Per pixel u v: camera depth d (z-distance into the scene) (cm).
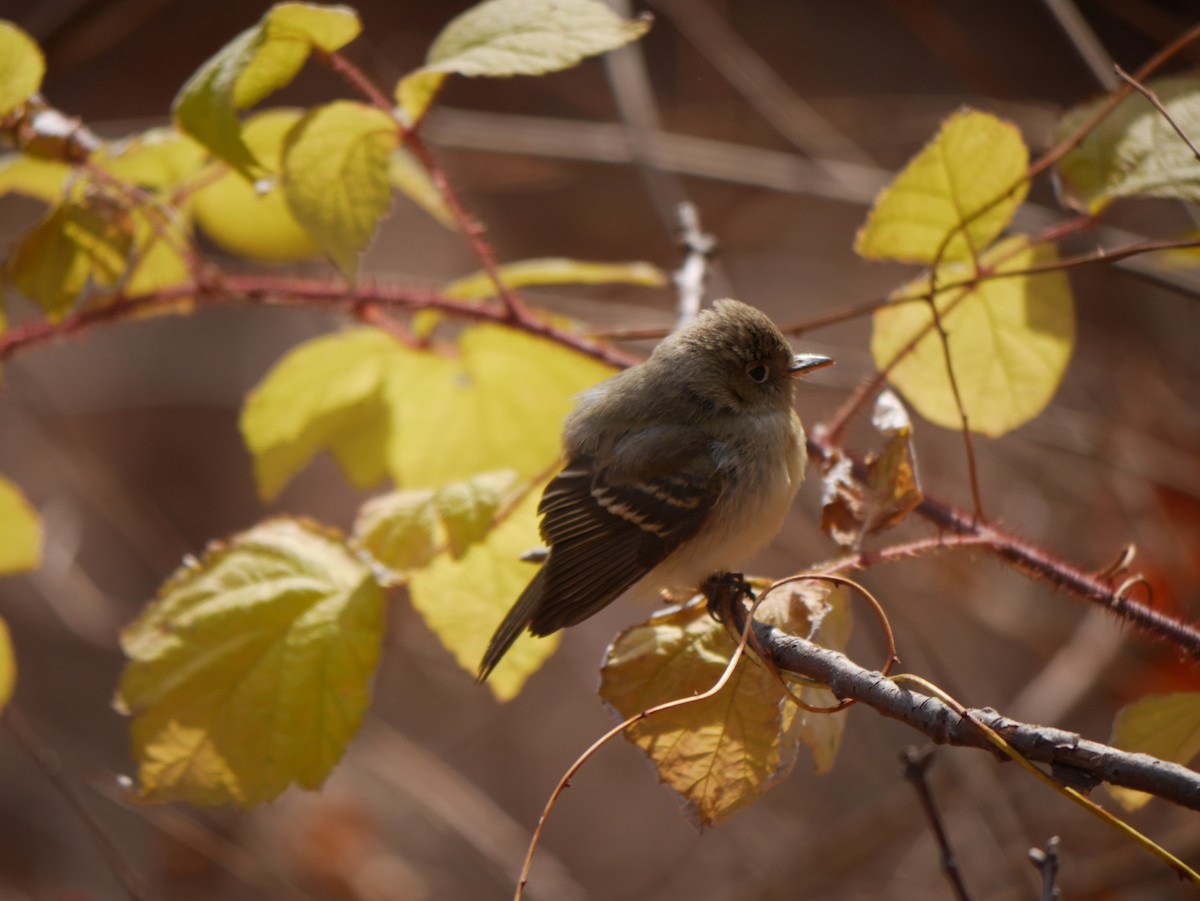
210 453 1888
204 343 1891
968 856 1227
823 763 512
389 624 1487
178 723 577
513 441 796
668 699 513
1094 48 970
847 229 1820
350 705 577
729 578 608
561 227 1952
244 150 570
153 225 724
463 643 648
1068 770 373
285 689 577
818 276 1795
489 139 1398
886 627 457
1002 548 539
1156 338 1362
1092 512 1252
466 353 768
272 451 790
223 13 2116
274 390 779
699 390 681
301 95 2072
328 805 1359
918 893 1229
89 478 1425
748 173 1366
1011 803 1095
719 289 1311
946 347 596
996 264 654
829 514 554
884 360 687
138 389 1859
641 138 1212
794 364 704
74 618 1345
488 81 2008
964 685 1397
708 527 653
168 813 1259
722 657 519
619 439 666
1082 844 1152
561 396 782
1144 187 600
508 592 649
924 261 653
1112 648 1147
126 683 582
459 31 618
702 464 651
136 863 1408
